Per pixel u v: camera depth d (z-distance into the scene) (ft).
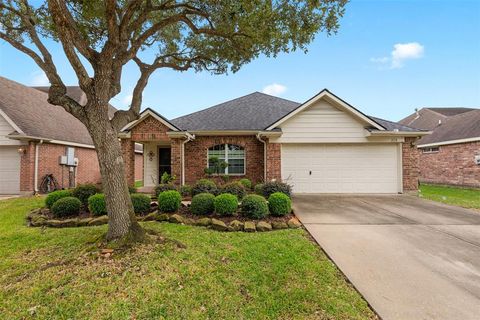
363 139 35.40
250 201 20.57
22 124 37.35
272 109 45.75
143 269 11.60
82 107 14.55
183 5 17.42
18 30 18.13
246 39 19.33
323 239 16.42
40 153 39.68
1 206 26.66
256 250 14.34
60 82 14.69
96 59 14.40
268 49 19.76
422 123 75.56
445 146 54.29
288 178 36.17
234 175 39.73
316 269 12.10
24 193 37.24
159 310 8.95
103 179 14.46
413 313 8.86
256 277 11.31
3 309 9.05
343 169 36.24
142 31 22.20
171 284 10.55
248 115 43.55
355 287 10.54
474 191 43.80
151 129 37.65
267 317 8.71
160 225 18.84
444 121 65.77
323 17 16.80
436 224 20.08
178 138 37.42
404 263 12.83
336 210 25.21
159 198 21.76
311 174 36.35
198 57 22.71
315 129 35.70
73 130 49.83
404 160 35.58
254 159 39.47
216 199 20.93
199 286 10.47
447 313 8.85
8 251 14.30
